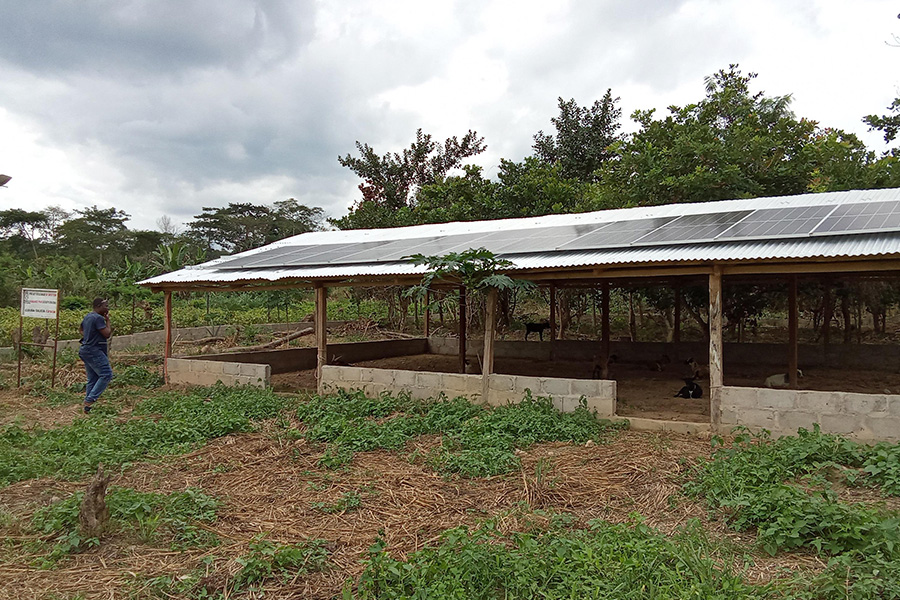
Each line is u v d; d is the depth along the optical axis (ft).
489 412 27.17
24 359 46.50
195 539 15.29
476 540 13.74
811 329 59.67
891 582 11.59
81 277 84.74
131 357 48.67
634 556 12.85
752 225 27.02
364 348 53.57
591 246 28.30
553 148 80.28
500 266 28.63
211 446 24.18
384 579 12.42
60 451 22.93
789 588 12.17
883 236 22.90
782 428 23.35
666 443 22.91
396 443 23.52
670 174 49.75
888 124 51.65
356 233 47.85
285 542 15.24
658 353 47.32
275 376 44.73
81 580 13.26
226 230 168.55
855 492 17.48
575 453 22.12
